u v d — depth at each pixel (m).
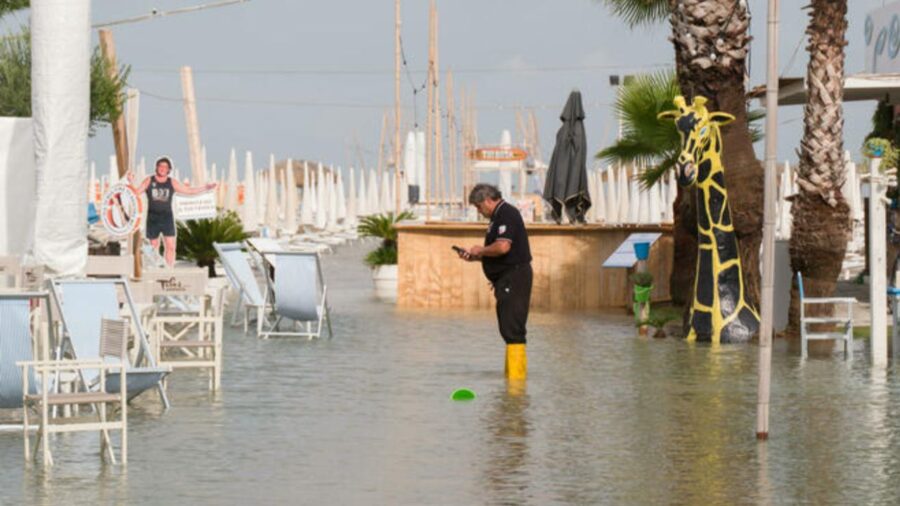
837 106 51.50
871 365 41.94
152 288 38.16
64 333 30.56
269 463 25.55
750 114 72.19
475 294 69.69
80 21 34.19
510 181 157.50
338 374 39.50
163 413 31.69
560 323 58.72
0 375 26.47
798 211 51.56
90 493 22.77
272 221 141.38
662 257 72.25
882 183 43.19
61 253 34.22
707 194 50.41
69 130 34.19
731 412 32.03
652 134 70.50
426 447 27.34
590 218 115.81
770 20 27.38
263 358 43.88
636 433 29.09
